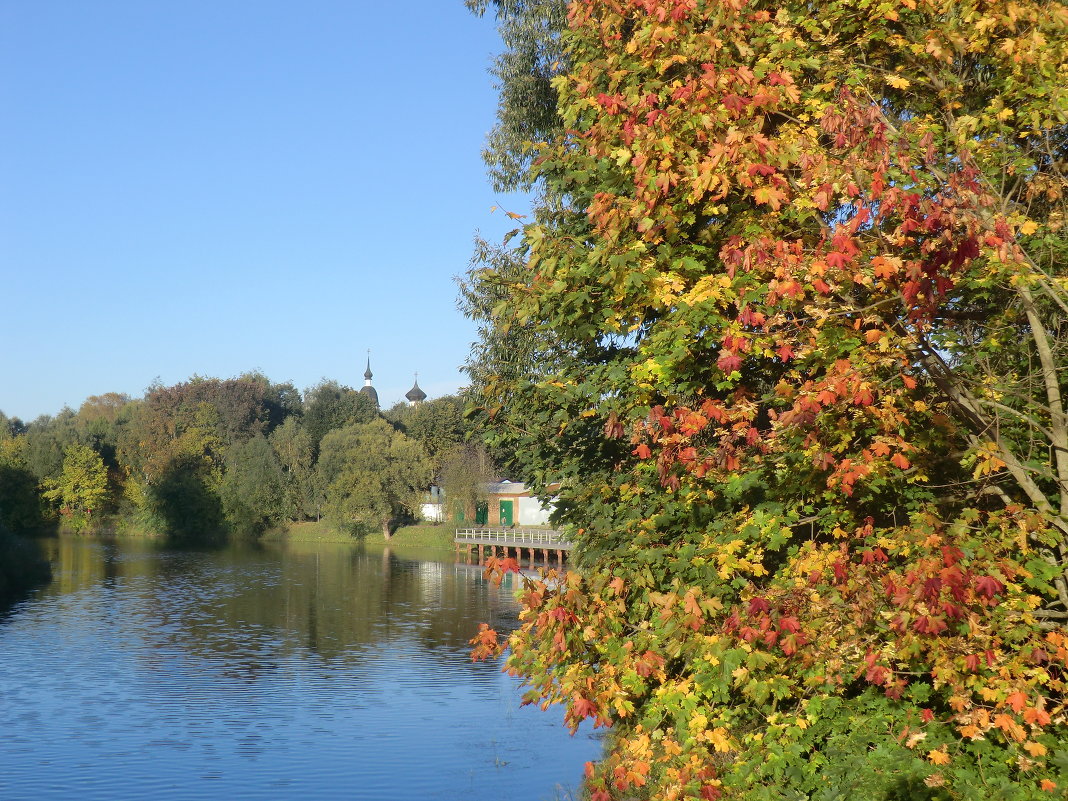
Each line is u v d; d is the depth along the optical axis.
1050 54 8.77
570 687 8.95
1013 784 7.48
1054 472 8.55
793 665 8.63
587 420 11.53
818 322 7.93
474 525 88.75
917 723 8.23
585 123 10.76
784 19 9.51
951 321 9.48
